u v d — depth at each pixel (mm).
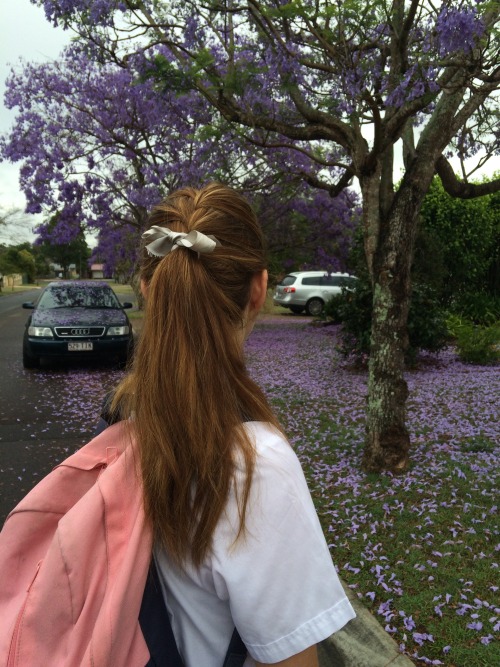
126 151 12289
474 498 3957
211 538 744
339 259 16516
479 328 11156
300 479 800
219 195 908
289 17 3895
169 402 782
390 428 4477
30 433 6355
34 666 729
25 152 12172
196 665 788
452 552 3221
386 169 4418
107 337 10148
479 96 4152
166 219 913
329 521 3740
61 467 882
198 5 4883
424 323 9508
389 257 4324
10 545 857
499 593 2830
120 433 886
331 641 2588
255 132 5727
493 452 5031
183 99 7273
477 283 16703
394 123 4012
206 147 8133
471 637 2508
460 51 3355
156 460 767
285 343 14094
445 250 14180
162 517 759
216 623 791
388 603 2750
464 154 5020
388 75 3967
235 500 745
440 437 5656
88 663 693
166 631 772
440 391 7961
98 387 8883
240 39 5891
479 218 15070
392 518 3715
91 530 773
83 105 12062
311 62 4742
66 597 748
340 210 15055
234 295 868
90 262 17641
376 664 2391
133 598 736
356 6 3666
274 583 731
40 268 92938
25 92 11883
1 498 4430
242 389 833
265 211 13828
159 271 847
